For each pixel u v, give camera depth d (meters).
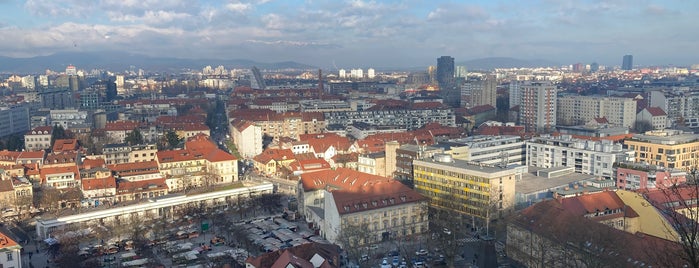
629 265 193.62
